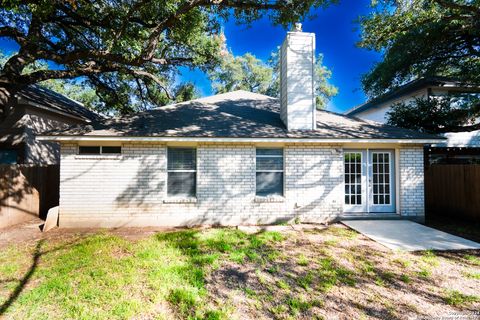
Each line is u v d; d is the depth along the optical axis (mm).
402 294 3844
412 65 13430
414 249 5758
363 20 10672
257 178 8617
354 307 3508
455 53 13086
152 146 8227
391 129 9367
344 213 8930
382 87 14320
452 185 9289
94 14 8156
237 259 5133
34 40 8883
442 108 12680
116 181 8086
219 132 8234
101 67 10297
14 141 11336
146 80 15141
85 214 7980
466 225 8086
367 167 9016
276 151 8703
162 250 5633
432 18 9445
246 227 7902
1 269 4668
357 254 5473
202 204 8320
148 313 3375
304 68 9172
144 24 8930
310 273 4543
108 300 3650
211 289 3982
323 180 8656
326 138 8242
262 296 3787
